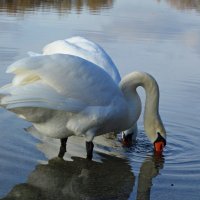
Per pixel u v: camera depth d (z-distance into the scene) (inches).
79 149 313.9
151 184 266.8
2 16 841.5
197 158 313.9
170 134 353.7
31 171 271.3
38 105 277.7
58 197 243.6
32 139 319.3
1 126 336.8
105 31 762.8
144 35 753.0
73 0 1220.5
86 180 267.3
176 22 927.0
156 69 541.0
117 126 307.6
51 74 279.9
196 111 405.1
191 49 669.3
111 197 247.9
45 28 741.3
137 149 328.5
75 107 285.6
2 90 277.0
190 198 250.5
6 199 238.1
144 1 1380.4
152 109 317.1
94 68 295.7
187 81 500.1
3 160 281.7
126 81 311.1
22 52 561.0
